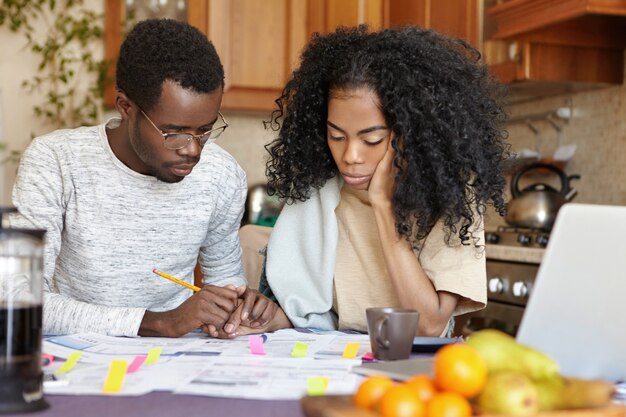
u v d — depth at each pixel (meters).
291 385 1.04
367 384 0.85
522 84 3.05
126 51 1.52
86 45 3.90
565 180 3.02
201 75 1.48
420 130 1.55
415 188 1.55
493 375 0.85
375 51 1.58
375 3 3.77
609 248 1.00
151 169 1.61
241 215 1.90
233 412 0.92
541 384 0.87
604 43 2.94
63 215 1.70
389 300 1.67
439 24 3.36
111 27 3.82
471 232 1.59
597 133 3.11
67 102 3.89
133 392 1.00
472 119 1.59
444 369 0.85
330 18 3.79
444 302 1.59
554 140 3.35
